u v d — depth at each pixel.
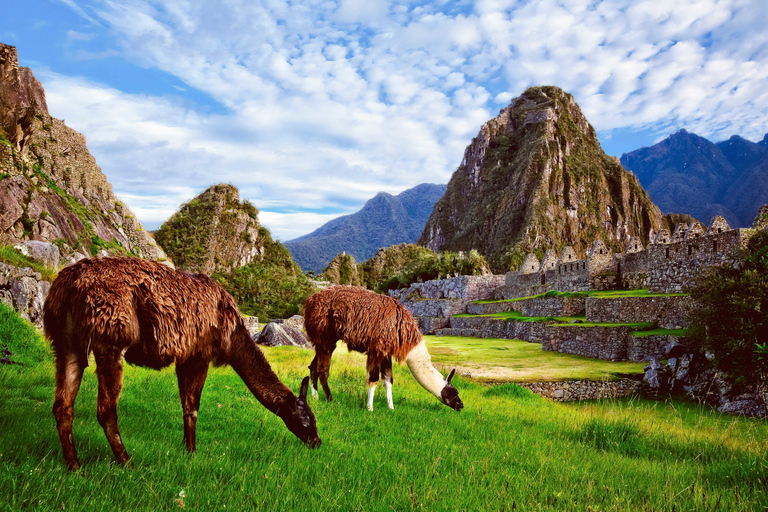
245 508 3.76
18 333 9.30
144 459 4.42
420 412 8.84
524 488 4.96
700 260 29.12
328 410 7.95
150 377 8.71
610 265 47.59
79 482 3.70
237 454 5.09
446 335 63.91
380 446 6.13
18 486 3.44
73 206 31.22
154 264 4.67
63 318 4.14
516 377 23.78
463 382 16.28
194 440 5.02
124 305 4.16
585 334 32.06
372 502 4.14
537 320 42.84
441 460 5.75
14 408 5.41
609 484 5.43
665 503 4.74
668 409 18.92
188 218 100.25
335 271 127.19
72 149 39.53
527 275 64.50
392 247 156.88
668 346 25.08
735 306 19.23
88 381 7.63
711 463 7.00
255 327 33.72
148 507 3.44
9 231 20.41
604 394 22.77
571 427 9.16
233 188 107.31
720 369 19.69
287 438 6.00
